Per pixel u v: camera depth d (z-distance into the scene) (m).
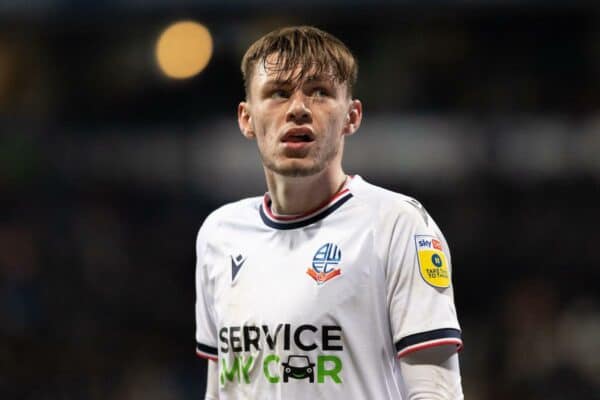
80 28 44.66
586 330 41.09
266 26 42.53
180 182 46.88
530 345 40.75
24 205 46.00
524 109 45.69
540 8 41.72
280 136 12.77
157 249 45.75
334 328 12.52
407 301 12.48
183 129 46.78
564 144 45.66
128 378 41.69
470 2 41.47
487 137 45.59
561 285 44.19
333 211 13.20
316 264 12.84
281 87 12.82
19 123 46.53
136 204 46.53
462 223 45.28
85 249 45.06
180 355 43.12
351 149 45.19
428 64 45.38
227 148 46.38
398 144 45.25
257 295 13.04
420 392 12.28
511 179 45.59
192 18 42.22
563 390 39.22
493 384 40.22
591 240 44.94
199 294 14.62
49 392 40.41
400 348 12.51
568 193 45.66
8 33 45.50
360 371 12.46
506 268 44.81
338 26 44.28
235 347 13.14
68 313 43.38
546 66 45.72
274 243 13.35
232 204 14.47
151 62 45.69
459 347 12.60
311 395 12.47
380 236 12.78
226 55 44.03
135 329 43.78
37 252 44.62
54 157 46.69
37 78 46.44
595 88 45.62
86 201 46.41
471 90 45.59
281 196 13.35
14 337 41.38
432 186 45.59
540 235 45.00
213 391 14.80
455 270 45.16
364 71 45.03
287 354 12.58
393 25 44.22
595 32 44.88
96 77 46.59
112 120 47.12
